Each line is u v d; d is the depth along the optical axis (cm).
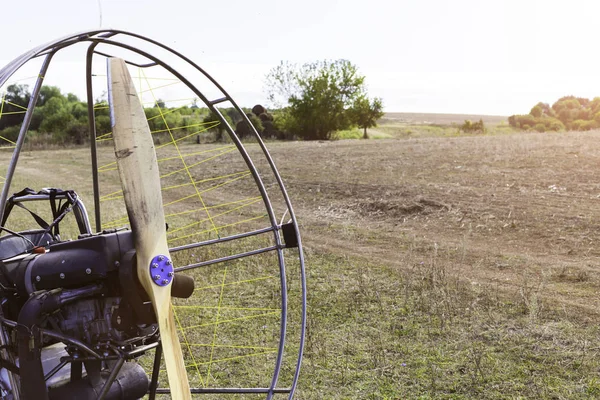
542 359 492
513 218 974
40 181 1881
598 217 934
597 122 7206
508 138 2138
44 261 295
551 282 685
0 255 348
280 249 386
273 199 1355
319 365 504
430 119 18012
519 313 591
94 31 309
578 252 796
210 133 3244
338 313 616
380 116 4553
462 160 1581
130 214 278
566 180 1227
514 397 436
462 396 442
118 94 288
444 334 550
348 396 452
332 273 757
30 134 3884
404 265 778
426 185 1280
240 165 1894
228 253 866
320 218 1126
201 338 571
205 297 685
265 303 659
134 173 283
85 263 284
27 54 288
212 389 385
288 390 374
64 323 291
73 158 2614
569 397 432
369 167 1614
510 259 785
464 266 764
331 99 4078
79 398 304
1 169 2273
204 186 1623
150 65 350
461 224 980
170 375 282
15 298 318
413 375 477
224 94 367
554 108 8269
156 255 280
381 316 601
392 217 1080
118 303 294
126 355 295
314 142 2827
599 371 468
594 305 606
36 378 286
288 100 4119
